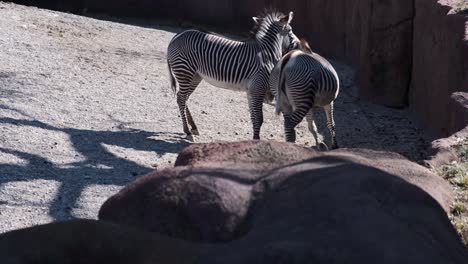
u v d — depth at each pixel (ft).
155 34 61.67
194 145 13.53
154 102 39.91
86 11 74.64
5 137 30.40
